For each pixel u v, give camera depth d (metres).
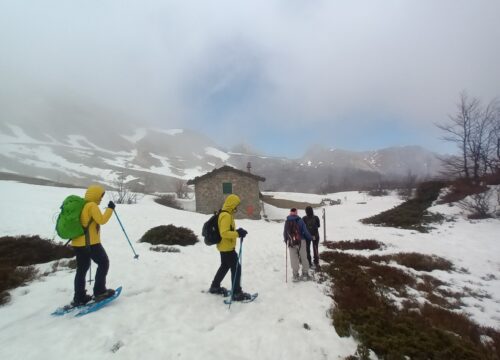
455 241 14.42
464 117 24.67
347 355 4.52
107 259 5.45
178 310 5.59
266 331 5.04
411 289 8.19
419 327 5.40
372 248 13.70
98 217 5.19
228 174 31.81
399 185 65.50
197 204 31.92
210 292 6.54
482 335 5.78
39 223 14.96
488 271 10.32
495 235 14.54
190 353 4.21
